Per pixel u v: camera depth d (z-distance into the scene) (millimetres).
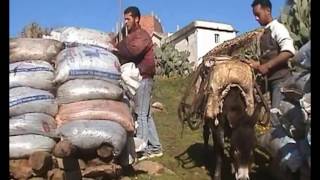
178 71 11562
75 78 4164
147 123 4996
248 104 4219
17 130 3879
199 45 22734
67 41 4508
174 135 6168
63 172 3988
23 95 3979
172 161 5129
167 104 7918
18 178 3822
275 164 4371
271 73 4562
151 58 4957
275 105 4535
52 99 4113
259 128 5164
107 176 4102
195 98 4668
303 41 5781
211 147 5641
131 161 4523
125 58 4887
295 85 3951
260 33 4758
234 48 5059
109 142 3996
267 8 4730
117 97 4281
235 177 4371
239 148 4102
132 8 4895
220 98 4281
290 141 4098
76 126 3967
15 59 4211
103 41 4676
